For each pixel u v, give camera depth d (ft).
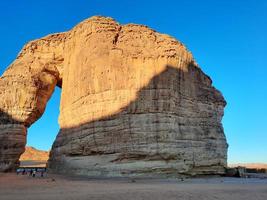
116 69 111.34
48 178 95.40
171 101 107.34
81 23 130.93
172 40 118.93
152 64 110.93
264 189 67.31
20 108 132.05
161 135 102.78
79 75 121.19
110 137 105.60
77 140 112.98
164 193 57.77
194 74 120.16
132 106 106.52
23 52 146.82
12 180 88.63
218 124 120.57
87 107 112.88
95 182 82.74
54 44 142.31
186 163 104.06
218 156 113.80
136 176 99.19
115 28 122.83
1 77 143.74
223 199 52.08
